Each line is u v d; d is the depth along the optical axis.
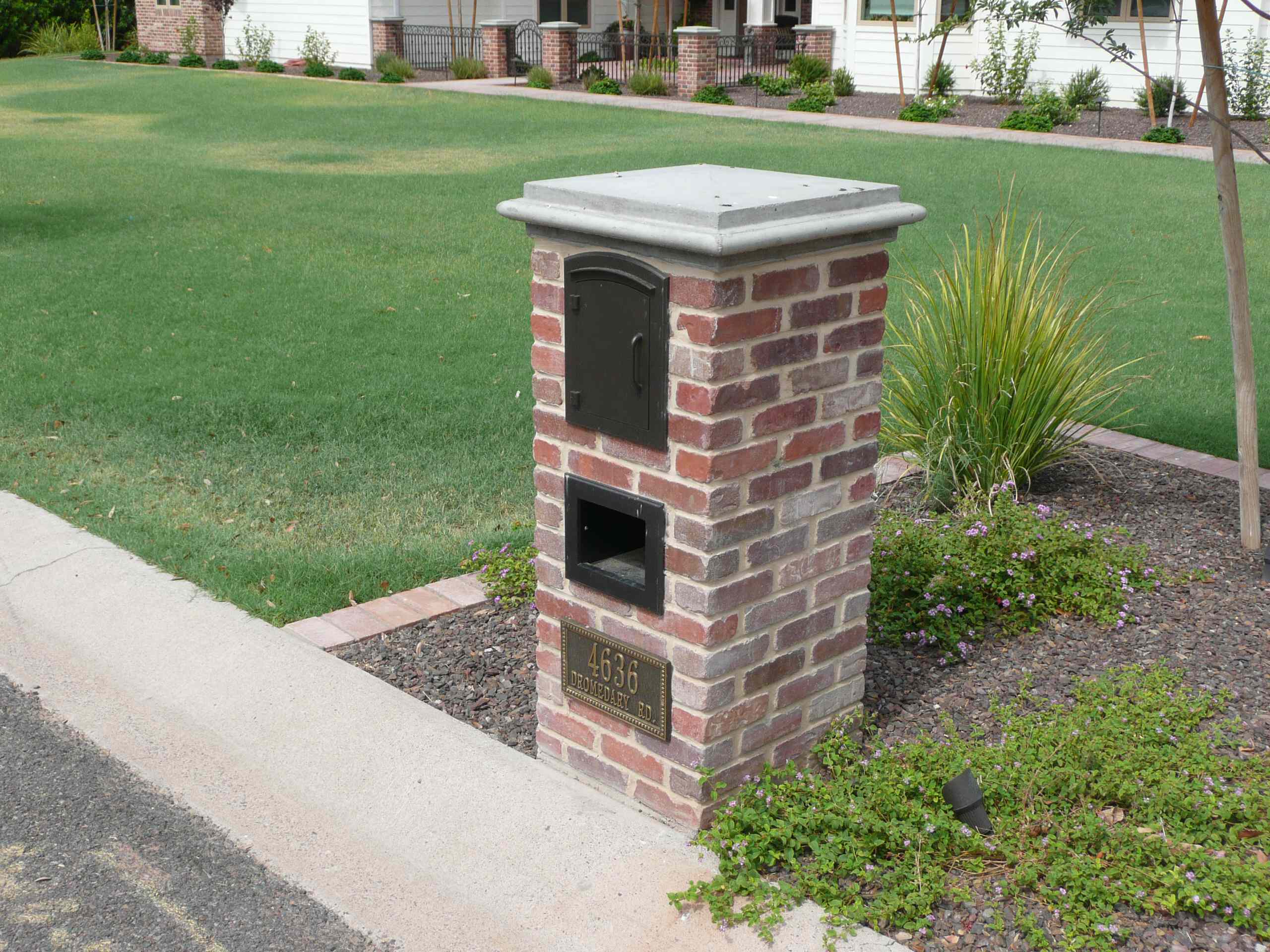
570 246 3.29
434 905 3.24
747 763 3.52
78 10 37.56
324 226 13.11
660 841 3.46
